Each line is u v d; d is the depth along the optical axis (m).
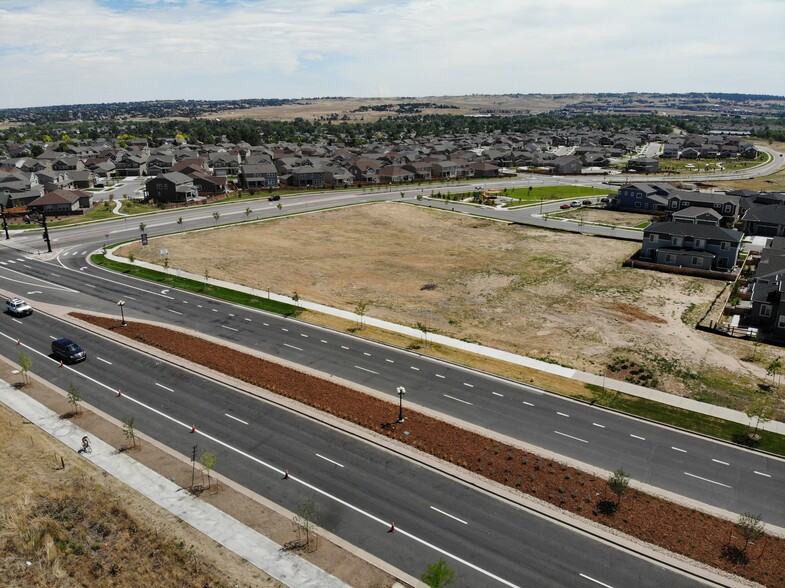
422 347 58.12
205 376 50.84
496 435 42.50
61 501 34.78
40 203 123.25
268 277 82.06
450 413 45.53
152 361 53.66
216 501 35.06
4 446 39.78
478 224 119.12
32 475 37.03
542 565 30.61
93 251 94.31
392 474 38.00
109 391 48.06
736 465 39.69
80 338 58.47
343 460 39.38
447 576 27.83
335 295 74.88
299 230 112.25
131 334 59.41
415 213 129.75
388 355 56.03
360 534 32.56
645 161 198.88
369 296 74.75
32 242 100.44
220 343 57.78
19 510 33.91
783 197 126.94
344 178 170.88
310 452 40.22
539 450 40.78
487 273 85.31
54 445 40.31
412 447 40.78
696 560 31.08
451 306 71.31
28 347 56.12
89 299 70.56
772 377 52.91
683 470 38.94
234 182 173.12
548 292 76.81
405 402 47.00
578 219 122.81
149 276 80.56
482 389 49.62
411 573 29.86
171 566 30.05
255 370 51.91
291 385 49.31
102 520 33.41
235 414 44.91
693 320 67.31
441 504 35.22
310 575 29.58
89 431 42.16
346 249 98.81
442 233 111.38
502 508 34.94
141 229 106.44
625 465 39.34
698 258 86.31
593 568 30.48
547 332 63.22
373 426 43.25
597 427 44.03
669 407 47.22
